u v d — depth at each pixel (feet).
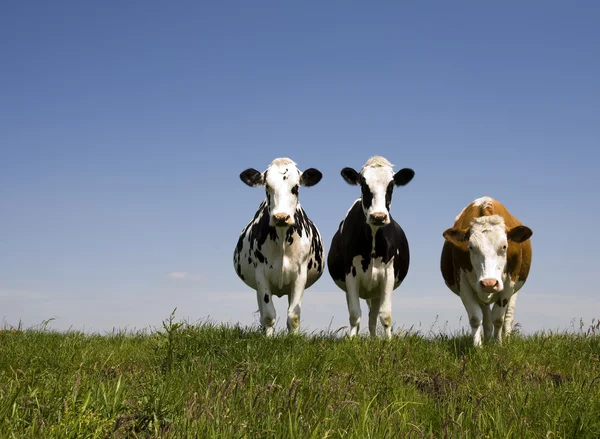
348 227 33.27
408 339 26.30
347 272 33.01
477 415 15.20
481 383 21.21
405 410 16.60
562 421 16.20
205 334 25.13
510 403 17.06
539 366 25.44
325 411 14.93
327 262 38.63
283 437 13.26
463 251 30.37
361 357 22.91
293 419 13.92
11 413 13.51
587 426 15.99
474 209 32.37
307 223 33.83
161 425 14.29
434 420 16.58
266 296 32.07
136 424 14.12
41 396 14.98
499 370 23.20
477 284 28.84
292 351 23.58
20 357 23.03
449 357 25.27
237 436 12.92
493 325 32.45
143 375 18.75
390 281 32.86
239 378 16.67
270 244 31.78
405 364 22.98
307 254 32.40
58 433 12.47
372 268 32.55
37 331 31.53
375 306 37.11
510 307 34.27
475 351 26.00
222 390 15.23
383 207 31.48
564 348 27.04
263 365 20.54
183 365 21.09
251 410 14.20
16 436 12.17
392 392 19.30
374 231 31.94
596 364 24.14
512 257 30.09
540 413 16.87
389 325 32.58
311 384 16.83
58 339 27.55
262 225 32.22
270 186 31.48
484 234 28.91
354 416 15.16
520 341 28.68
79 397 15.05
